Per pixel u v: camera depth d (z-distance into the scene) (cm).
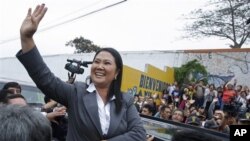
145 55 1964
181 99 1678
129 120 273
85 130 257
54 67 2234
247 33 2275
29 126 142
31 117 146
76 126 260
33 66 251
